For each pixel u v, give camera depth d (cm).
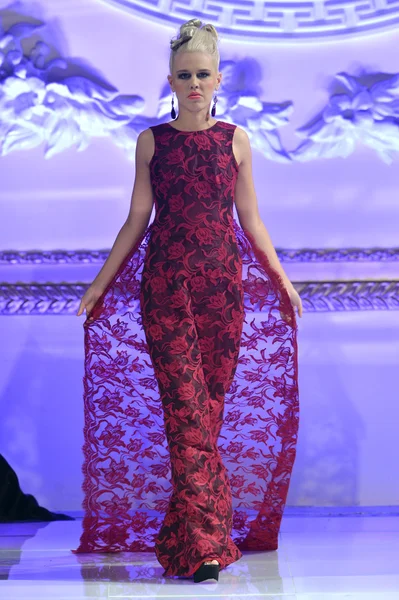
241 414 840
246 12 1026
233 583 709
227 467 843
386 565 762
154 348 764
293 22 1026
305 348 1029
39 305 1030
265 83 1029
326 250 1028
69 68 1030
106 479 835
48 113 1030
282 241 1033
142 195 801
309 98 1030
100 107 1030
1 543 877
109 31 1029
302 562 779
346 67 1030
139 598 665
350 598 658
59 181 1034
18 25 1026
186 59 768
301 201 1034
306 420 1024
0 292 1027
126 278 833
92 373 834
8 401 1028
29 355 1030
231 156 786
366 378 1029
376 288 1028
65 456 1025
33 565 779
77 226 1034
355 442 1023
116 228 1034
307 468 1021
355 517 984
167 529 754
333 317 1029
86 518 832
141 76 1032
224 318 777
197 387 756
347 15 1025
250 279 831
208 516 730
